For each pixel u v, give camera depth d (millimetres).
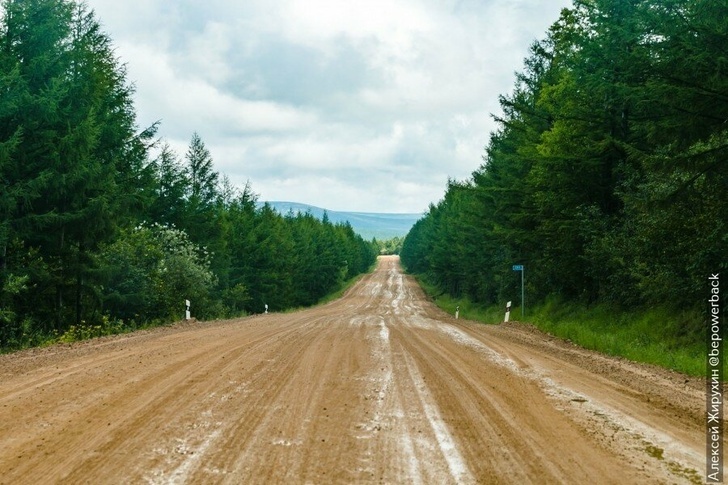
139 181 28891
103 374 9148
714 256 13078
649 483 4609
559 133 21438
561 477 4695
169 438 5645
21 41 18781
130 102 27109
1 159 16188
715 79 11289
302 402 7234
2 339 18094
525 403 7410
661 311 16469
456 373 9539
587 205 21734
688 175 14867
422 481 4531
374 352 12008
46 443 5484
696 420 6820
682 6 11727
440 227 63094
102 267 21547
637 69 12867
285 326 19500
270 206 60094
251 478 4566
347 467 4844
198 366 9953
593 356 12891
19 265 18703
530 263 29812
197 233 40406
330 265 83000
